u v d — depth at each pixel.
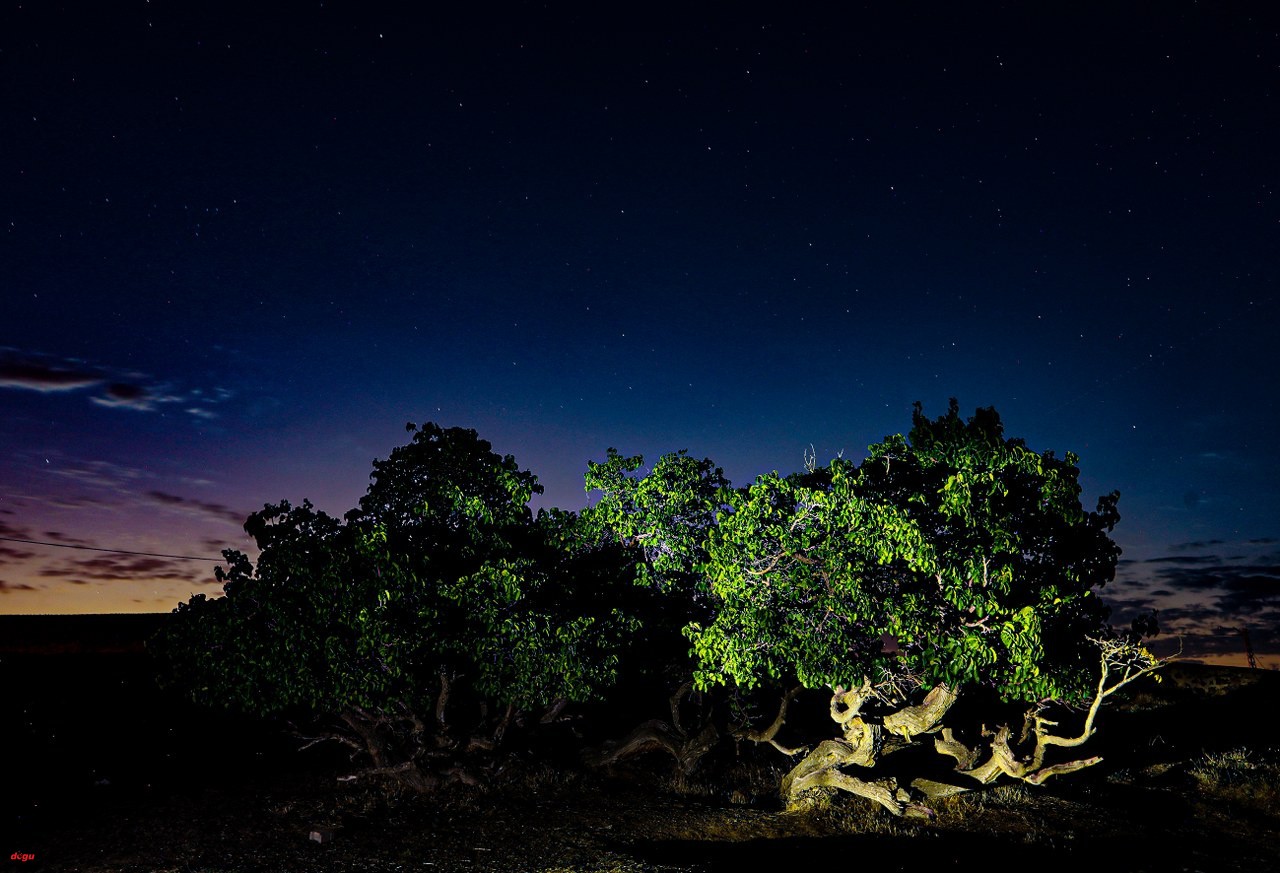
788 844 15.07
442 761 18.45
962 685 16.23
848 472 15.20
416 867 13.31
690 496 16.89
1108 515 15.75
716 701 22.02
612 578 18.02
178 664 16.61
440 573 16.25
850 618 14.24
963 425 14.48
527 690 16.17
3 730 21.09
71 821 15.66
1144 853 15.45
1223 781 20.72
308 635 15.41
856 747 17.17
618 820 16.30
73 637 30.97
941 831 16.16
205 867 13.09
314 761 20.91
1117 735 26.11
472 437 17.34
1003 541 13.88
